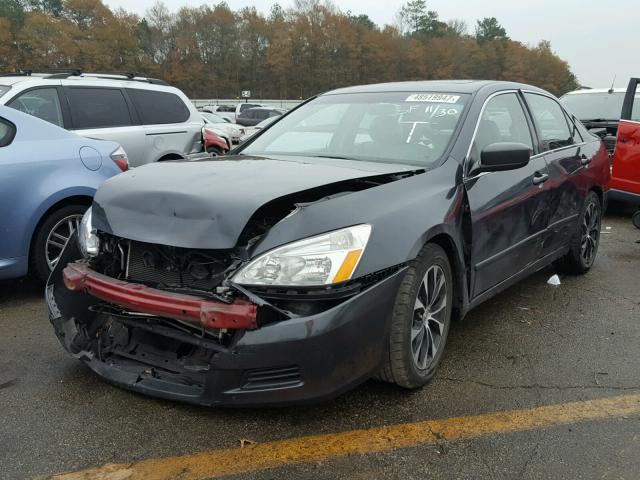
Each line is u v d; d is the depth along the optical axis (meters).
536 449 2.53
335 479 2.31
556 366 3.37
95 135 6.52
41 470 2.34
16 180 4.21
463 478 2.33
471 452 2.50
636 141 6.28
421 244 2.79
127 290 2.59
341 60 82.00
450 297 3.18
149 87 7.39
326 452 2.48
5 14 75.75
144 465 2.38
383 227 2.66
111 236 2.84
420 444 2.55
